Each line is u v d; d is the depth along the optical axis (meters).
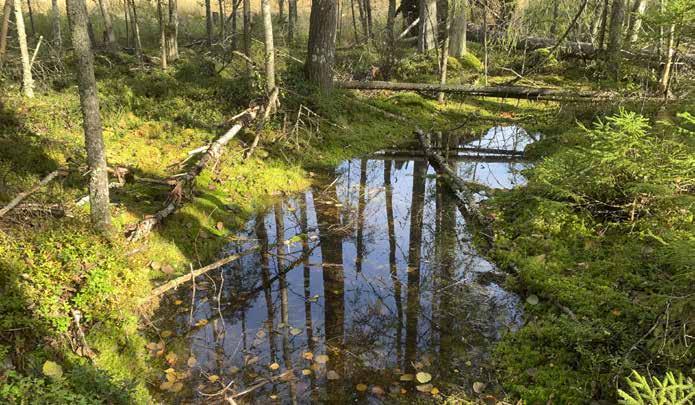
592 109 10.90
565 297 4.68
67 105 7.85
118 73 10.63
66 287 4.24
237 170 7.73
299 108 9.64
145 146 7.84
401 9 18.69
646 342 3.79
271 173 7.99
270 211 7.07
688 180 5.19
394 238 6.46
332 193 7.79
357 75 13.55
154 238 5.64
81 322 4.20
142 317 4.62
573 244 5.67
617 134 5.54
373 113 11.32
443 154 9.84
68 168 6.17
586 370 3.82
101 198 4.78
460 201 7.61
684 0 7.66
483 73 14.38
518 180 8.29
